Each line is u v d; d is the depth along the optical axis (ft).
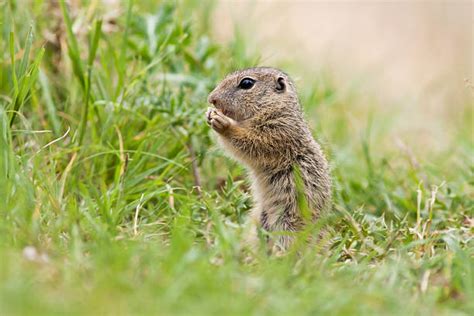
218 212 35.81
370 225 36.99
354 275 29.37
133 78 42.24
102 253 26.63
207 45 48.34
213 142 43.06
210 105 42.32
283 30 66.74
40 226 30.55
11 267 24.67
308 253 31.01
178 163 39.60
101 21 41.22
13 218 29.66
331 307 24.63
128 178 38.55
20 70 36.73
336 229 37.96
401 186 45.21
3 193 30.66
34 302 21.88
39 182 33.14
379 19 84.74
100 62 45.16
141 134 41.50
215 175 43.52
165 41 43.78
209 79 45.75
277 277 26.58
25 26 44.80
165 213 37.22
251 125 38.81
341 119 56.34
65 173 35.27
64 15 41.39
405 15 85.71
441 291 27.96
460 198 41.98
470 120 62.90
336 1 86.33
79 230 30.04
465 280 28.55
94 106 41.81
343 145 54.29
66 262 27.50
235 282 25.85
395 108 63.10
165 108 41.98
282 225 37.50
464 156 49.16
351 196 43.19
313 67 61.26
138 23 47.44
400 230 36.04
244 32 56.70
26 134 39.55
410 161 46.57
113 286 24.08
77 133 40.09
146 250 28.09
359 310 24.93
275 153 38.24
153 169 38.65
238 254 29.78
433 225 38.81
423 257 32.35
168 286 24.27
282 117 38.55
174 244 27.66
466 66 79.51
